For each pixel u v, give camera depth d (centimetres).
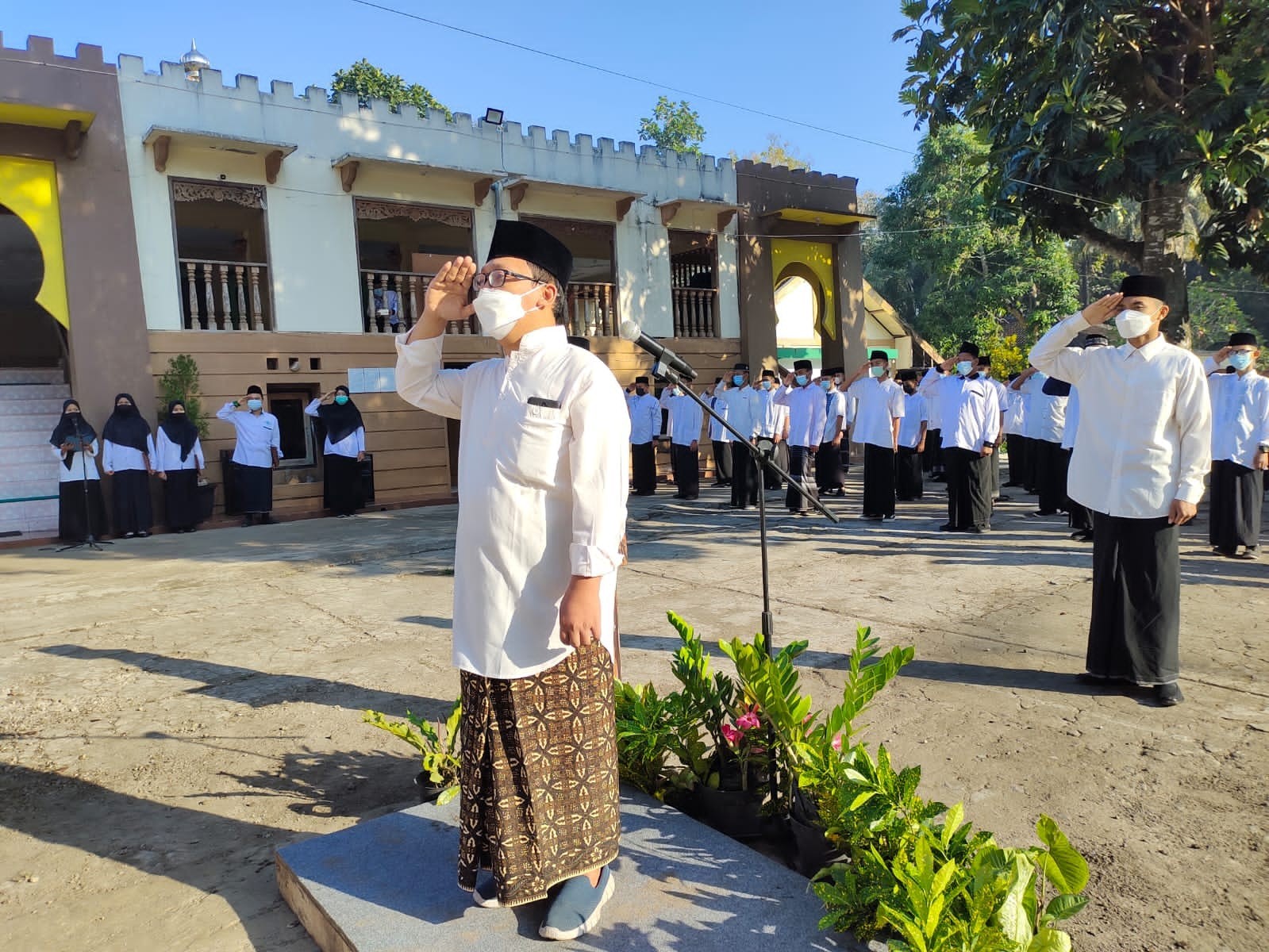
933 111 1145
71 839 303
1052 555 757
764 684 272
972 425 876
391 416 1282
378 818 288
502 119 1379
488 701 211
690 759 296
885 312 2369
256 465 1117
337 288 1241
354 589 690
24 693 454
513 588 206
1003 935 185
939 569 711
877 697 420
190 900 264
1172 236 1061
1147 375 397
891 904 202
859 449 1931
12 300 1426
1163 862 270
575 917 215
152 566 820
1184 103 996
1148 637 405
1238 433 717
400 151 1288
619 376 1508
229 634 564
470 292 227
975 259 2545
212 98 1134
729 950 210
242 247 1517
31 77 1009
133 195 1083
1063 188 1044
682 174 1587
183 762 365
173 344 1109
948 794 318
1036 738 369
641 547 849
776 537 895
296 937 244
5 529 1117
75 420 1005
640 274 1542
